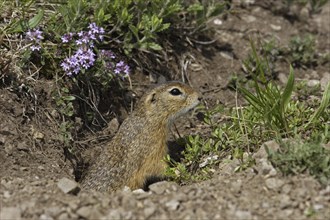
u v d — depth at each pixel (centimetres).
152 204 956
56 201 975
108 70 1349
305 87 1463
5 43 1295
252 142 1197
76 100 1338
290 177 995
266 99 1199
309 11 1803
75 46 1330
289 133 1172
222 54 1599
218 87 1516
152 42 1459
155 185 1036
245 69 1568
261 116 1215
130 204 958
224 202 959
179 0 1509
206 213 934
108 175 1241
